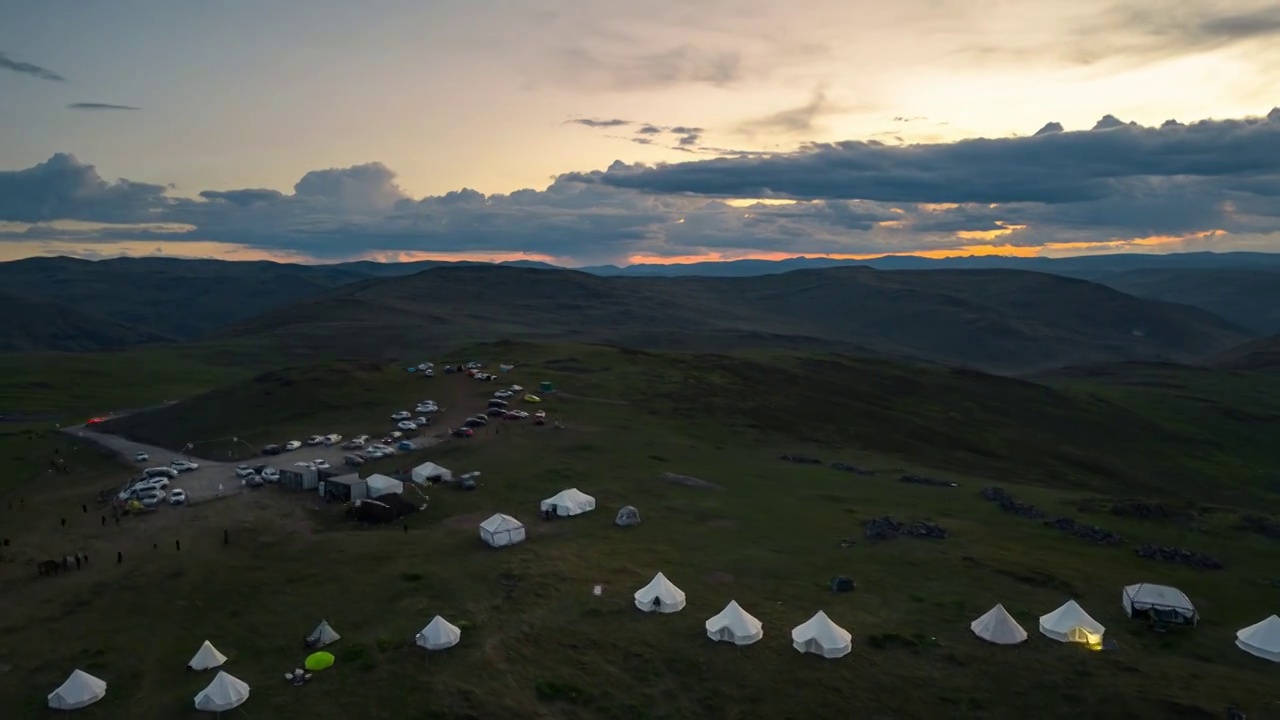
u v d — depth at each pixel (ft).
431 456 364.17
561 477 331.57
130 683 170.19
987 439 516.32
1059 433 568.82
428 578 222.28
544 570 227.40
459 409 463.83
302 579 224.74
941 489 339.36
